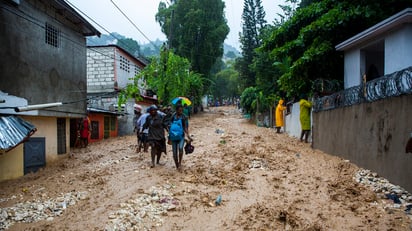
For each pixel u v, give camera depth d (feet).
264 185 24.35
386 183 22.63
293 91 52.80
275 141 46.52
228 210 19.70
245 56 129.59
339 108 32.19
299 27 51.62
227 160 32.81
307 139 45.32
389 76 23.13
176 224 17.85
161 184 24.89
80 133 53.47
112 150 48.49
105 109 72.54
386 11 40.11
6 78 30.14
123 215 18.93
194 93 114.83
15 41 31.48
